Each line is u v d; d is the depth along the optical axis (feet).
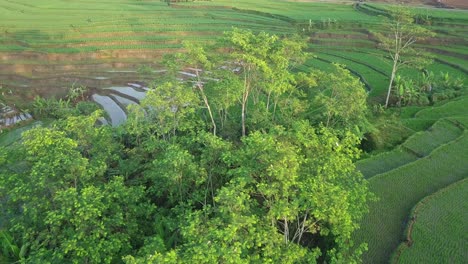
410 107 174.50
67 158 85.25
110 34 281.13
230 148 99.25
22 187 83.46
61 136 94.38
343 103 130.21
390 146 143.43
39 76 232.94
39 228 85.92
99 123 188.24
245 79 120.37
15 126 179.93
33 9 327.67
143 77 234.38
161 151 107.24
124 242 83.82
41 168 83.97
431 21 285.64
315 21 298.35
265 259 70.08
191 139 104.22
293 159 76.23
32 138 100.32
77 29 282.56
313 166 81.66
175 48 266.57
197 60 120.06
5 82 223.92
